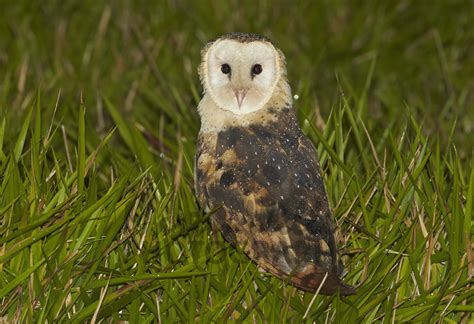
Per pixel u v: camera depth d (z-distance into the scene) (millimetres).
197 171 10812
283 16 20484
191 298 9594
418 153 12023
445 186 11742
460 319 10289
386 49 19578
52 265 9898
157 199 11352
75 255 9867
